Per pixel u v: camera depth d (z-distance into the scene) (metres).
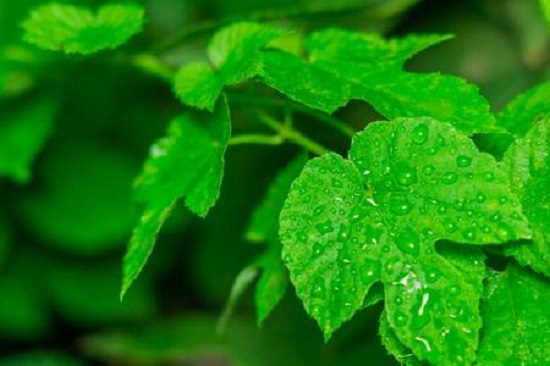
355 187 0.66
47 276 1.14
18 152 0.95
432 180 0.65
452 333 0.65
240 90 0.77
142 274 1.16
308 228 0.66
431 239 0.65
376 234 0.65
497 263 0.68
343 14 0.88
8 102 0.98
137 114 1.14
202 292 1.20
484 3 1.08
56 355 1.21
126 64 0.95
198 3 1.11
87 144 1.13
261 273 0.76
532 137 0.67
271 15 0.82
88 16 0.75
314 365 1.11
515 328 0.67
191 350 1.17
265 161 1.16
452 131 0.66
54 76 0.99
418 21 1.10
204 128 0.73
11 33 0.97
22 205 1.10
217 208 1.17
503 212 0.65
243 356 1.14
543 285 0.67
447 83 0.69
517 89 1.06
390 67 0.70
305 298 0.65
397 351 0.66
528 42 1.05
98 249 1.10
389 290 0.65
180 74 0.72
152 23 1.10
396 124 0.66
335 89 0.69
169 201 0.70
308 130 1.08
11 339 1.24
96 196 1.10
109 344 1.19
